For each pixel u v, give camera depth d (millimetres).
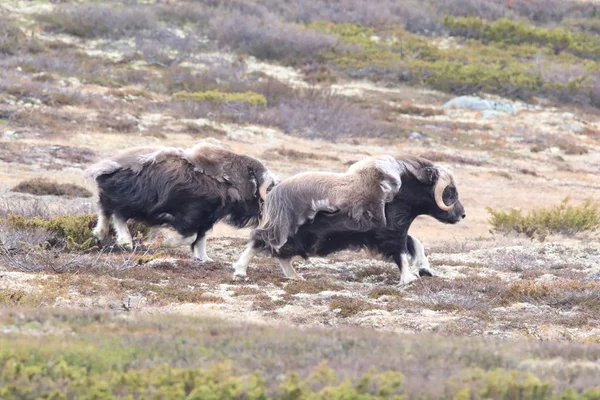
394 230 41500
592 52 174125
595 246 57125
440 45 170625
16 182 75188
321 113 119750
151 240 50750
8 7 155500
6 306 30844
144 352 21922
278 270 44500
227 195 44594
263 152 100938
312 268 45531
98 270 40594
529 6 196375
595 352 24562
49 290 35562
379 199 40500
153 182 44000
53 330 24375
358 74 146750
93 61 132500
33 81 115000
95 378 19516
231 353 22109
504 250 53125
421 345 23828
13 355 20250
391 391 18750
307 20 173250
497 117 133375
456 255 51250
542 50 170500
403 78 147250
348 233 40750
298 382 19266
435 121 128250
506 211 86688
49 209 61531
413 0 190500
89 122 101438
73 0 163500
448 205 42219
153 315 28750
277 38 152625
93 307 32750
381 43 163500
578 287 39500
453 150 114688
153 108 113125
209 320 27938
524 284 40031
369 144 113312
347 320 34125
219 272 42781
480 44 171625
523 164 111562
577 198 96062
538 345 25312
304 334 25188
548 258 50469
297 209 40312
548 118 135375
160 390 18641
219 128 108750
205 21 160125
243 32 154125
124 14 152500
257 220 45531
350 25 169500
